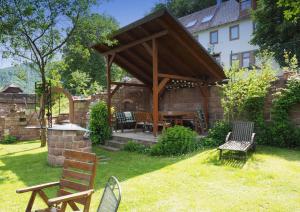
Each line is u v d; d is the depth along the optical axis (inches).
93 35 467.8
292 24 668.1
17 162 352.8
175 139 355.6
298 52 665.6
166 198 203.5
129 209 184.9
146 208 186.1
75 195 125.5
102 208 117.0
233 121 392.5
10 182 257.8
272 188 217.6
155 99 403.2
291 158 301.9
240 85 393.7
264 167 272.7
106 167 302.7
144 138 416.8
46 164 333.1
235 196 203.9
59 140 321.7
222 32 1010.1
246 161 294.7
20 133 599.5
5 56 470.0
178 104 572.4
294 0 167.2
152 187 227.9
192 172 266.5
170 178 251.3
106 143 460.8
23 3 422.0
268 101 391.5
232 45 978.1
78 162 152.4
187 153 349.1
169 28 382.9
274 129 366.0
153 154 358.3
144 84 606.2
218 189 219.5
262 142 380.5
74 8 453.4
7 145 529.0
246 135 347.6
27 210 143.9
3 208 191.3
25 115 611.2
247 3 933.8
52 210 141.5
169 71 542.6
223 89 438.6
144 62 534.0
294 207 181.9
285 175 247.3
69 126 340.5
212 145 376.2
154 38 403.2
